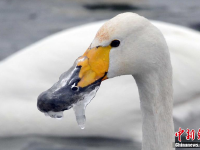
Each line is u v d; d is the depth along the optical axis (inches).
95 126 455.8
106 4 779.4
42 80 469.1
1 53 615.5
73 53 465.1
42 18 735.1
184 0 796.6
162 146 260.7
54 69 466.9
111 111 450.0
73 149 447.5
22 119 466.9
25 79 471.5
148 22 241.4
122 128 456.1
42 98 233.5
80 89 239.6
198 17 716.7
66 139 466.9
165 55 242.8
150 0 793.6
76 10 762.8
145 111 259.3
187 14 729.6
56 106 232.7
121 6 768.9
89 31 479.5
